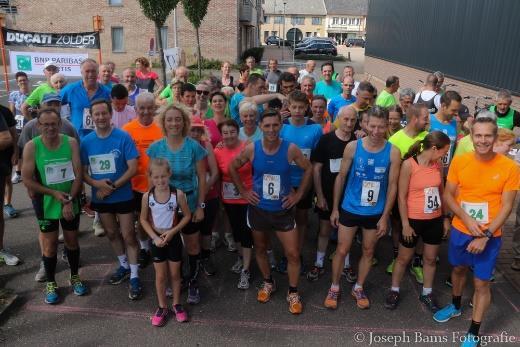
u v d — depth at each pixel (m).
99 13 28.73
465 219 3.46
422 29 15.16
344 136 4.38
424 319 4.01
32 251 5.17
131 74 7.07
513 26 8.38
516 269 4.79
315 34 89.75
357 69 32.38
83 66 5.38
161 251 3.74
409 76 17.00
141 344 3.62
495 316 4.04
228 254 5.25
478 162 3.41
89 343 3.62
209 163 4.31
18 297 4.21
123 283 4.54
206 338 3.71
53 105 4.70
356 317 4.03
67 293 4.33
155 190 3.74
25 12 28.92
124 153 4.17
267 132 3.57
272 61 9.72
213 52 29.42
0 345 3.57
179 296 3.95
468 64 10.62
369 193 3.81
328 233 4.61
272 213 3.84
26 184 3.92
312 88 6.27
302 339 3.71
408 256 4.02
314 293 4.42
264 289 4.27
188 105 5.32
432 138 3.71
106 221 4.30
